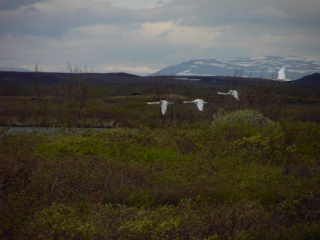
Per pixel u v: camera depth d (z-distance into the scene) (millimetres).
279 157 11352
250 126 15867
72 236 4145
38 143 11297
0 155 7969
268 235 4781
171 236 4340
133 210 5328
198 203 6223
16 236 4449
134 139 13125
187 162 9867
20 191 6039
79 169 7586
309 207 6227
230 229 4727
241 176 8406
